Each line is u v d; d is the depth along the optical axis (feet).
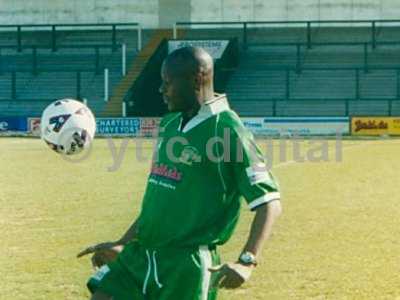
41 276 78.43
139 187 153.48
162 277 40.91
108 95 400.88
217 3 436.35
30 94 414.00
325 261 86.63
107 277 41.68
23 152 243.81
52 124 53.21
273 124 347.97
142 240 41.73
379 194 145.79
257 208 39.32
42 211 122.62
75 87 412.77
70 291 72.49
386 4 428.15
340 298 71.31
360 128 346.33
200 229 40.75
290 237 100.99
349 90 397.19
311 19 431.84
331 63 410.72
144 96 379.14
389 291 73.97
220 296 70.90
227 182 40.47
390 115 378.53
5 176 174.60
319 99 390.42
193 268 40.63
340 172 184.75
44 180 166.40
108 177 171.94
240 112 391.24
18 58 431.84
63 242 96.53
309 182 164.35
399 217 118.32
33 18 449.89
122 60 417.08
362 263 85.76
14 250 91.40
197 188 40.42
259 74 407.03
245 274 38.27
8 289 73.20
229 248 91.45
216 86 397.80
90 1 444.14
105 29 444.14
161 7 439.22
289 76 404.57
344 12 430.61
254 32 431.84
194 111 40.50
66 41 440.45
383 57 410.31
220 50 401.70
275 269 82.07
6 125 371.97
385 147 267.18
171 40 405.39
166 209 40.88
